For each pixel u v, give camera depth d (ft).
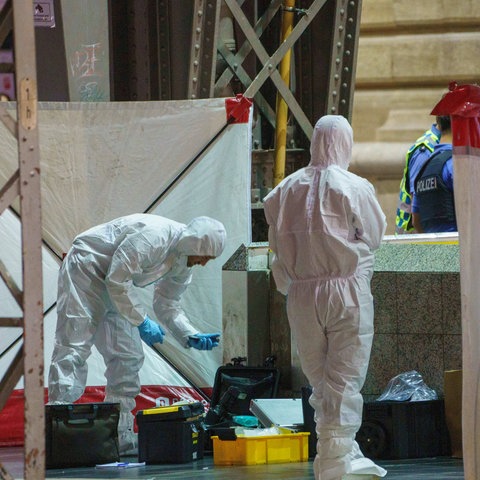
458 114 52.65
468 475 52.19
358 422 60.95
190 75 100.17
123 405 84.69
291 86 108.47
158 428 77.36
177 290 86.43
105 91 102.37
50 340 96.78
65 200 97.55
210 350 93.40
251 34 101.45
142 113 97.66
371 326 61.05
